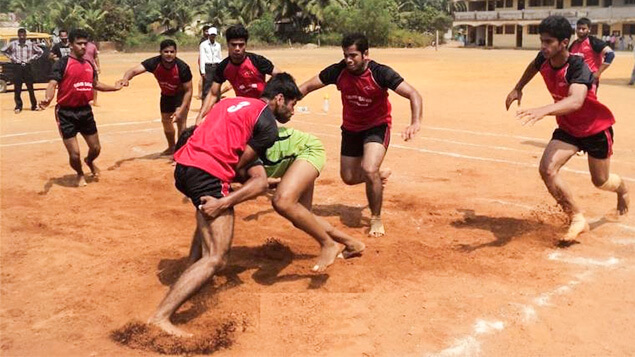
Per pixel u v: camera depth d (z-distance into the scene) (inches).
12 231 271.0
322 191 338.0
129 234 265.7
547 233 260.2
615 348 168.7
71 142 342.6
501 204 305.3
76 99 338.3
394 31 2881.4
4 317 190.1
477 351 166.2
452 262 228.5
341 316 185.3
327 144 472.1
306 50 2490.2
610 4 2409.0
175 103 412.2
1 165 405.4
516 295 199.9
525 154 428.5
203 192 180.9
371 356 163.6
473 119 600.1
